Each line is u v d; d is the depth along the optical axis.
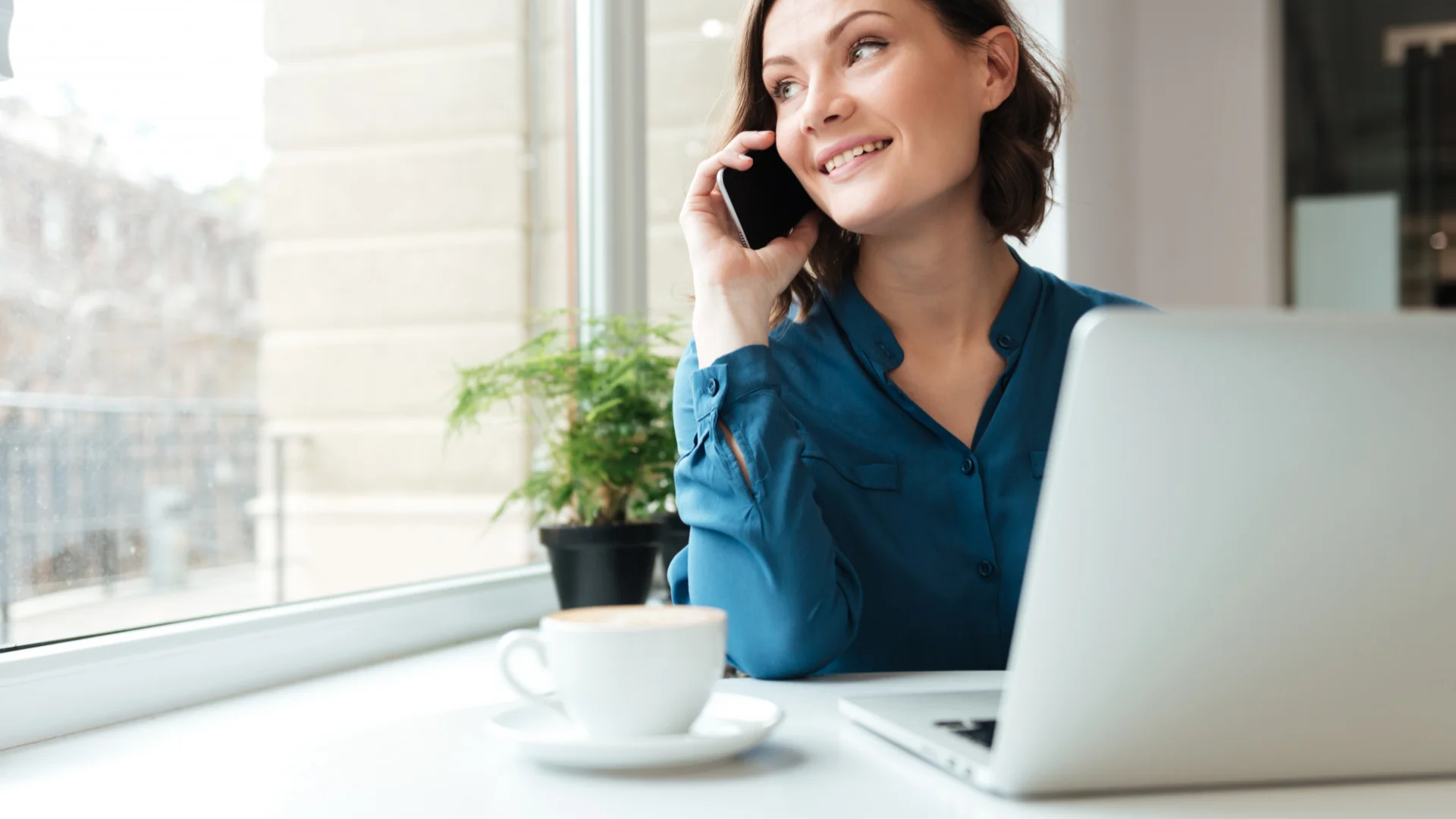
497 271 2.56
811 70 1.05
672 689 0.58
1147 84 4.48
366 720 0.89
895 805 0.51
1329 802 0.51
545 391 1.43
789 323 1.20
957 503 1.09
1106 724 0.49
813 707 0.75
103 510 1.81
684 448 1.04
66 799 0.63
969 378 1.12
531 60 2.31
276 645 1.05
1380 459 0.47
